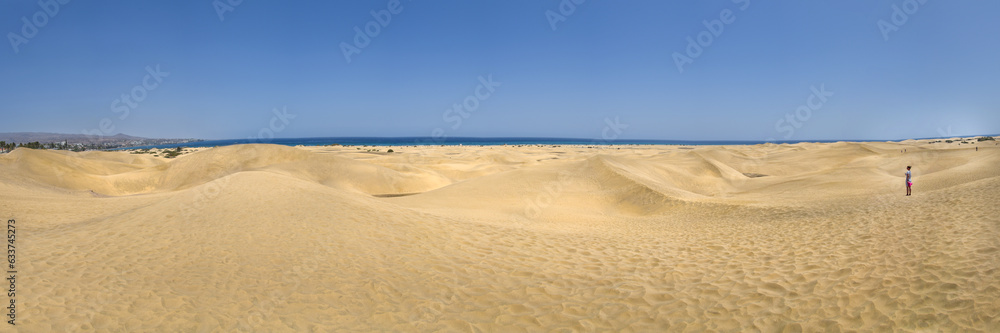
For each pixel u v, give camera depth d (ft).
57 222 43.75
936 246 26.81
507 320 22.11
